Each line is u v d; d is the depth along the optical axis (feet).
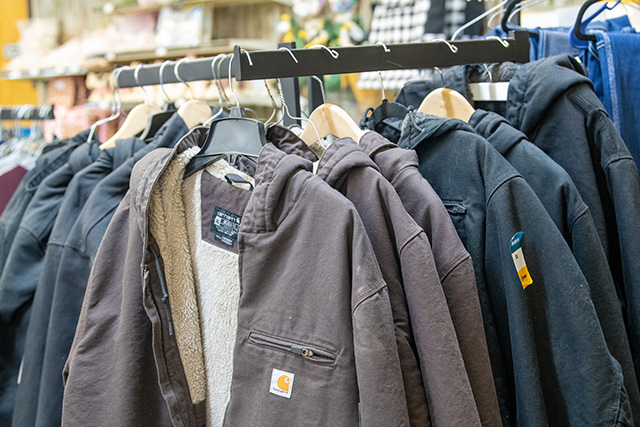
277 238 2.78
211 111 4.25
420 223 2.85
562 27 5.07
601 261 2.98
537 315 2.87
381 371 2.41
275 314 2.78
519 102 3.54
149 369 3.04
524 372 2.82
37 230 3.88
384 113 3.83
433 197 2.81
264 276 2.85
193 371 3.19
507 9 4.49
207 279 3.22
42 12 14.87
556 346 2.82
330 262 2.58
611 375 2.71
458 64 3.56
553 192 3.06
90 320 3.06
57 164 4.36
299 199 2.73
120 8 11.90
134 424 2.93
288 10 11.16
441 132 3.28
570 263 2.79
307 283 2.67
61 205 3.78
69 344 3.47
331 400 2.55
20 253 3.85
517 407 2.90
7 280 3.81
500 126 3.33
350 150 2.83
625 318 3.38
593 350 2.72
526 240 2.89
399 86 7.13
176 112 4.09
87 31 14.20
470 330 2.69
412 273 2.56
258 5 11.53
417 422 2.60
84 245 3.45
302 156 3.17
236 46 2.96
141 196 2.94
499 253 3.00
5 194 5.23
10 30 14.73
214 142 3.18
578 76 3.29
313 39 9.66
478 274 3.12
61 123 6.62
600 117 3.22
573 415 2.77
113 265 3.11
